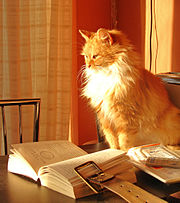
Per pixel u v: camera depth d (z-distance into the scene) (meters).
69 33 2.47
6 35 2.22
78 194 0.90
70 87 2.55
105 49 1.70
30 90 2.36
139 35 2.49
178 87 1.72
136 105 1.62
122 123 1.67
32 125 2.39
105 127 1.78
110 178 0.95
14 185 1.01
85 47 1.83
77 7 2.74
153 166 1.06
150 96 1.68
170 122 1.72
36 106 1.73
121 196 0.86
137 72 1.65
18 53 2.25
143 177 1.09
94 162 0.99
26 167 1.08
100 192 0.93
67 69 2.52
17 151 1.14
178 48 2.00
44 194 0.94
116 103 1.65
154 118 1.67
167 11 2.09
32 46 2.42
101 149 1.50
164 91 1.79
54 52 2.39
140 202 0.83
